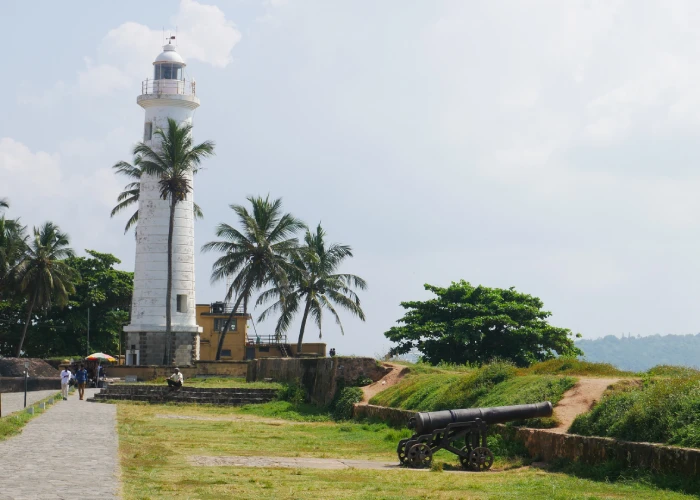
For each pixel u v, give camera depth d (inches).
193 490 598.5
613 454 721.6
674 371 928.9
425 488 653.3
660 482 650.2
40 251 2790.4
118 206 2647.6
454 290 2356.1
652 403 735.1
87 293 3186.5
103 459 726.5
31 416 1198.9
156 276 2502.5
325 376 1577.3
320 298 2689.5
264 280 2509.8
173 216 2413.9
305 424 1316.4
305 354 2758.4
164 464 736.3
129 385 1800.0
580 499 595.2
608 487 652.7
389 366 1512.1
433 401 1144.8
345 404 1429.6
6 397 1860.2
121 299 3282.5
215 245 2504.9
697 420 681.0
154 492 573.3
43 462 693.9
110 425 1100.5
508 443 879.7
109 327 3248.0
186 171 2475.4
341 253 2716.5
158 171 2400.3
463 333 2208.4
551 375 1013.8
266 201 2551.7
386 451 954.7
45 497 523.5
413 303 2375.7
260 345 3073.3
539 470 779.4
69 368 2284.7
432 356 2252.7
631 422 739.4
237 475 693.3
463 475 751.1
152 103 2571.4
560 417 851.4
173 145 2394.2
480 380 1095.6
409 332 2274.9
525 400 928.3
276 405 1587.1
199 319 3058.6
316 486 647.8
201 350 3036.4
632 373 1006.4
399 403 1257.4
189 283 2534.5
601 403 797.9
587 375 1024.2
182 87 2605.8
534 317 2342.5
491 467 828.6
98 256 3353.8
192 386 1772.9
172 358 2479.1
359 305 2721.5
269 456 868.6
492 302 2309.3
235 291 2532.0
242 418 1428.4
